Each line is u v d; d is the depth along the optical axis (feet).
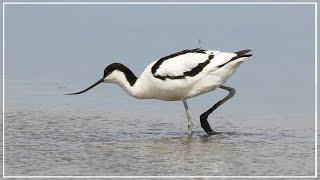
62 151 43.19
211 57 49.80
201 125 49.55
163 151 43.80
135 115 53.78
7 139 45.96
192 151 43.96
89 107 55.72
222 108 56.13
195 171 39.04
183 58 49.88
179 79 49.39
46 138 46.39
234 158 42.01
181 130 50.11
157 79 49.80
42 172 38.37
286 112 54.34
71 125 50.19
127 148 44.47
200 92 50.34
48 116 52.54
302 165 40.22
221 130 50.08
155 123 51.85
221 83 50.34
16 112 53.52
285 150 43.93
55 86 61.72
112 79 51.62
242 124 51.70
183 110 55.72
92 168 39.45
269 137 47.70
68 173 38.22
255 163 40.86
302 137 47.55
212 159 41.81
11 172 38.29
